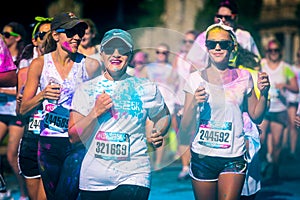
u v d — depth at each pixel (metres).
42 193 7.13
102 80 5.93
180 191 10.97
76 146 6.19
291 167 14.30
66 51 6.73
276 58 12.95
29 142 7.23
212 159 6.70
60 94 6.75
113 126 5.90
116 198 5.97
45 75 6.80
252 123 7.17
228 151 6.66
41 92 6.56
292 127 15.10
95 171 5.96
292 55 40.19
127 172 5.93
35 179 7.28
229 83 6.73
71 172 6.50
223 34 6.67
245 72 6.82
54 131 6.85
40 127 6.91
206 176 6.76
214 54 6.68
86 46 9.39
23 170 7.29
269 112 12.04
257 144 7.19
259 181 7.29
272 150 12.29
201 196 6.86
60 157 6.88
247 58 8.27
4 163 12.81
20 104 7.21
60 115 6.82
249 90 6.83
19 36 10.16
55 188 6.99
